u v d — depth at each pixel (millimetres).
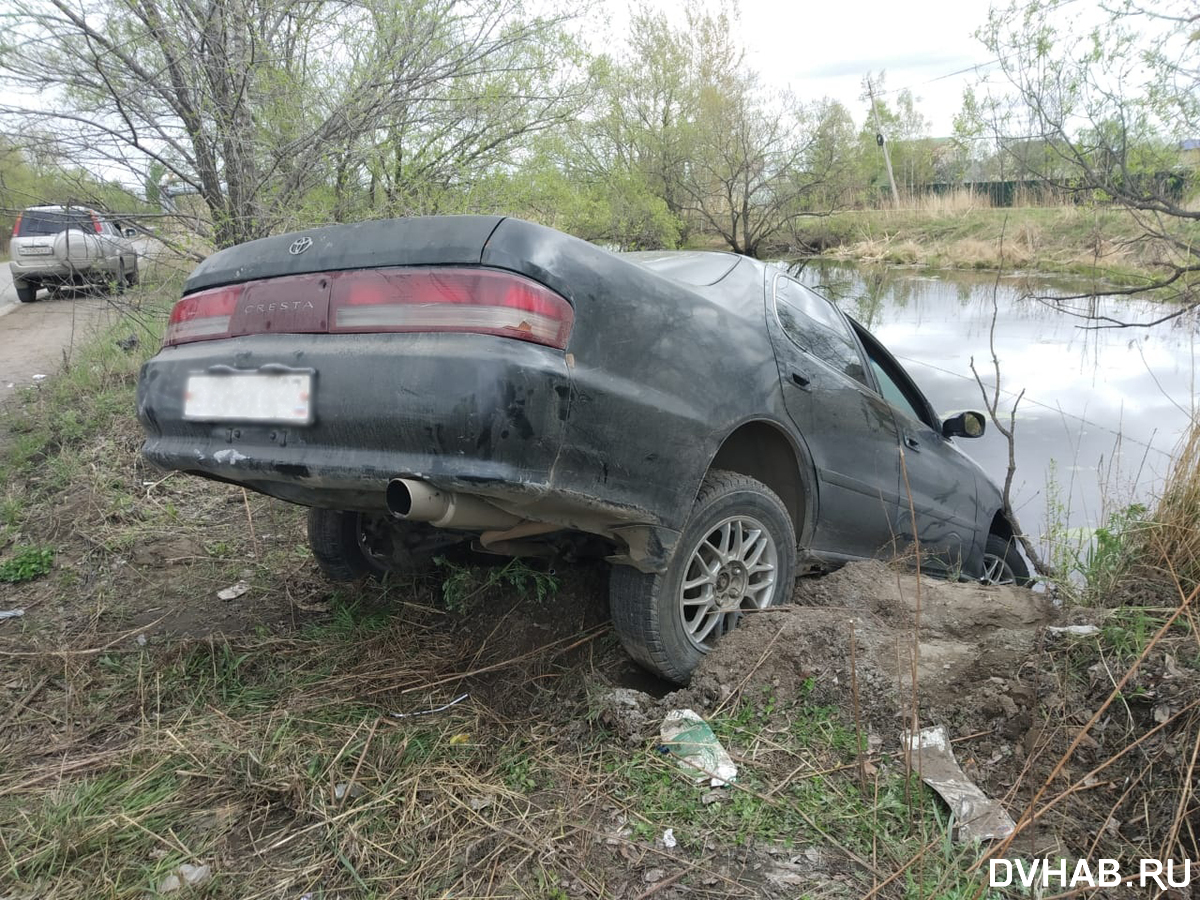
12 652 3217
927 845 2023
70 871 2041
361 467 2201
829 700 2568
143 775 2400
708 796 2232
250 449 2416
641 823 2146
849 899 1885
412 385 2119
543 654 2965
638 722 2510
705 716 2561
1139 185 7543
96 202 6199
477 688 2850
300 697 2807
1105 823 2004
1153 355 10500
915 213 26297
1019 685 2518
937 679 2641
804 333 3393
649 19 21656
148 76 5875
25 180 6281
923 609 3227
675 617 2664
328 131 6422
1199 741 1967
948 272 20672
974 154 11992
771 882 1946
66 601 3676
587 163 18391
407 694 2820
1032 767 2275
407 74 6605
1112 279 14625
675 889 1932
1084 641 2545
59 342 9719
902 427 3963
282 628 3346
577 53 7383
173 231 6590
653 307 2527
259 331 2496
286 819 2244
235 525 4398
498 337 2129
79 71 5652
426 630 3225
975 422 4312
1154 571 2955
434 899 1940
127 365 7023
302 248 2496
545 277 2207
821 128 23688
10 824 2225
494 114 7211
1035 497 5914
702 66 22156
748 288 3193
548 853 2059
